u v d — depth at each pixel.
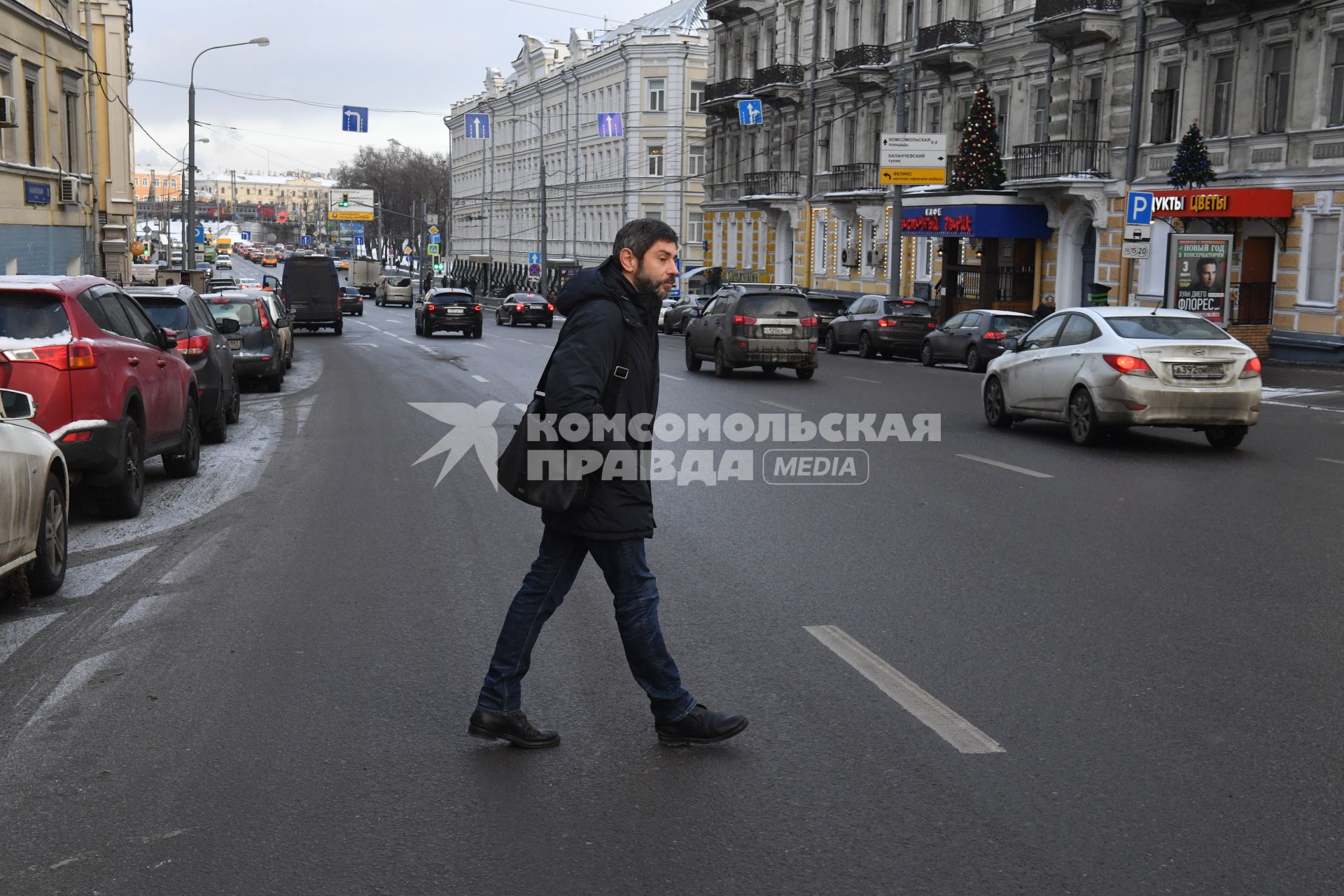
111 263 41.97
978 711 5.20
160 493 11.18
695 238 75.69
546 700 5.38
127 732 5.01
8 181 27.94
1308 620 6.62
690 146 74.88
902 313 32.84
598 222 80.19
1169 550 8.41
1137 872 3.73
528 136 93.50
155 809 4.25
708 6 60.38
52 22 31.06
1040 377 14.91
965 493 10.76
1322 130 26.75
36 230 30.05
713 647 6.16
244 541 8.94
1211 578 7.58
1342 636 6.29
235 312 22.19
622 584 4.70
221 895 3.63
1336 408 19.53
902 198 39.97
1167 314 14.29
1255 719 5.08
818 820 4.12
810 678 5.66
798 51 53.38
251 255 164.38
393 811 4.22
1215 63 29.89
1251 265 29.03
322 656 6.07
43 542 7.15
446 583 7.58
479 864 3.82
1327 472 12.06
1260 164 28.44
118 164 43.53
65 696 5.47
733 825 4.09
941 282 42.28
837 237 50.22
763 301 24.33
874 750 4.76
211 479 12.01
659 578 7.66
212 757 4.73
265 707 5.32
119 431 9.46
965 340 28.52
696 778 4.50
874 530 9.14
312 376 26.34
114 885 3.70
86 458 9.14
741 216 59.12
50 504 7.29
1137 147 32.41
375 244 148.38
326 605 7.07
